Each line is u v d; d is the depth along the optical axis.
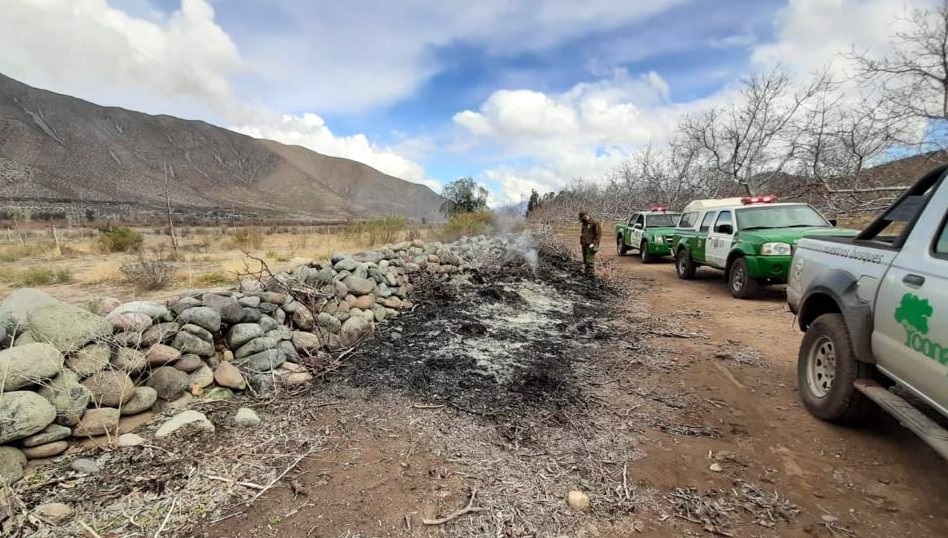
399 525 2.39
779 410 3.87
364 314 6.03
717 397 4.14
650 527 2.44
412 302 7.32
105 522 2.34
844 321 3.54
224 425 3.37
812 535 2.38
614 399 4.09
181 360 3.82
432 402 3.91
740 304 8.50
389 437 3.30
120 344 3.53
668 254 14.91
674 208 24.02
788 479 2.88
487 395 4.09
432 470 2.89
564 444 3.27
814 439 3.37
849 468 2.99
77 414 2.99
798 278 4.44
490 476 2.85
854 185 11.73
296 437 3.26
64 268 10.92
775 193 16.77
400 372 4.56
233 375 3.99
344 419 3.56
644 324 6.90
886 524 2.46
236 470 2.83
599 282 10.66
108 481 2.65
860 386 3.20
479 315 6.97
